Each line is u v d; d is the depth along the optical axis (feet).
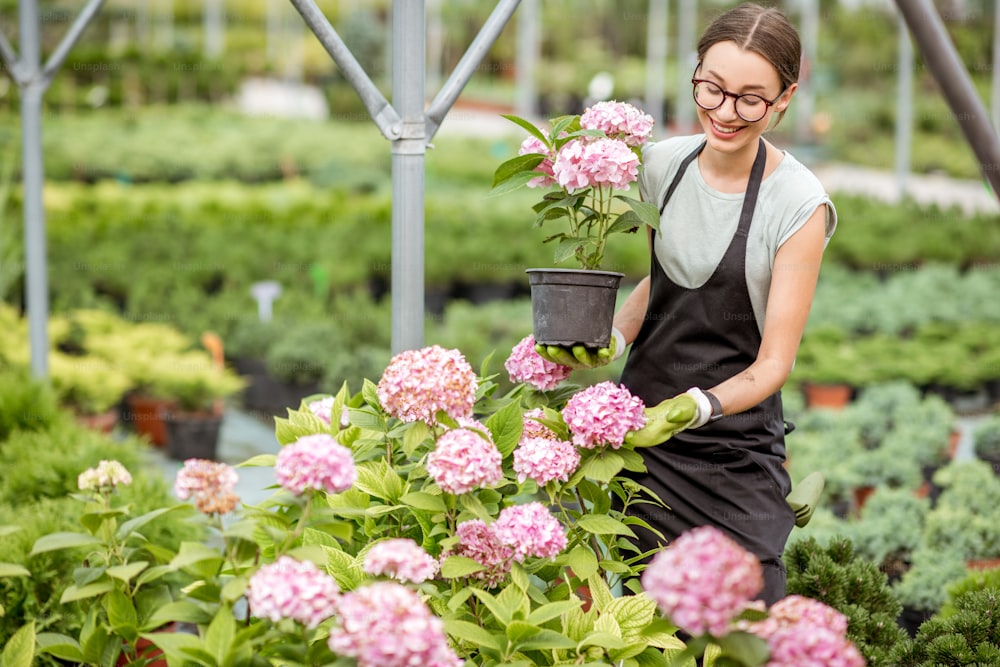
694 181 8.35
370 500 8.50
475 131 76.59
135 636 7.04
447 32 87.61
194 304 28.19
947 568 12.31
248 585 6.03
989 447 18.35
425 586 6.89
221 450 21.99
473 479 6.70
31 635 6.98
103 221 33.94
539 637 6.57
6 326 22.95
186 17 94.79
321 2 93.20
